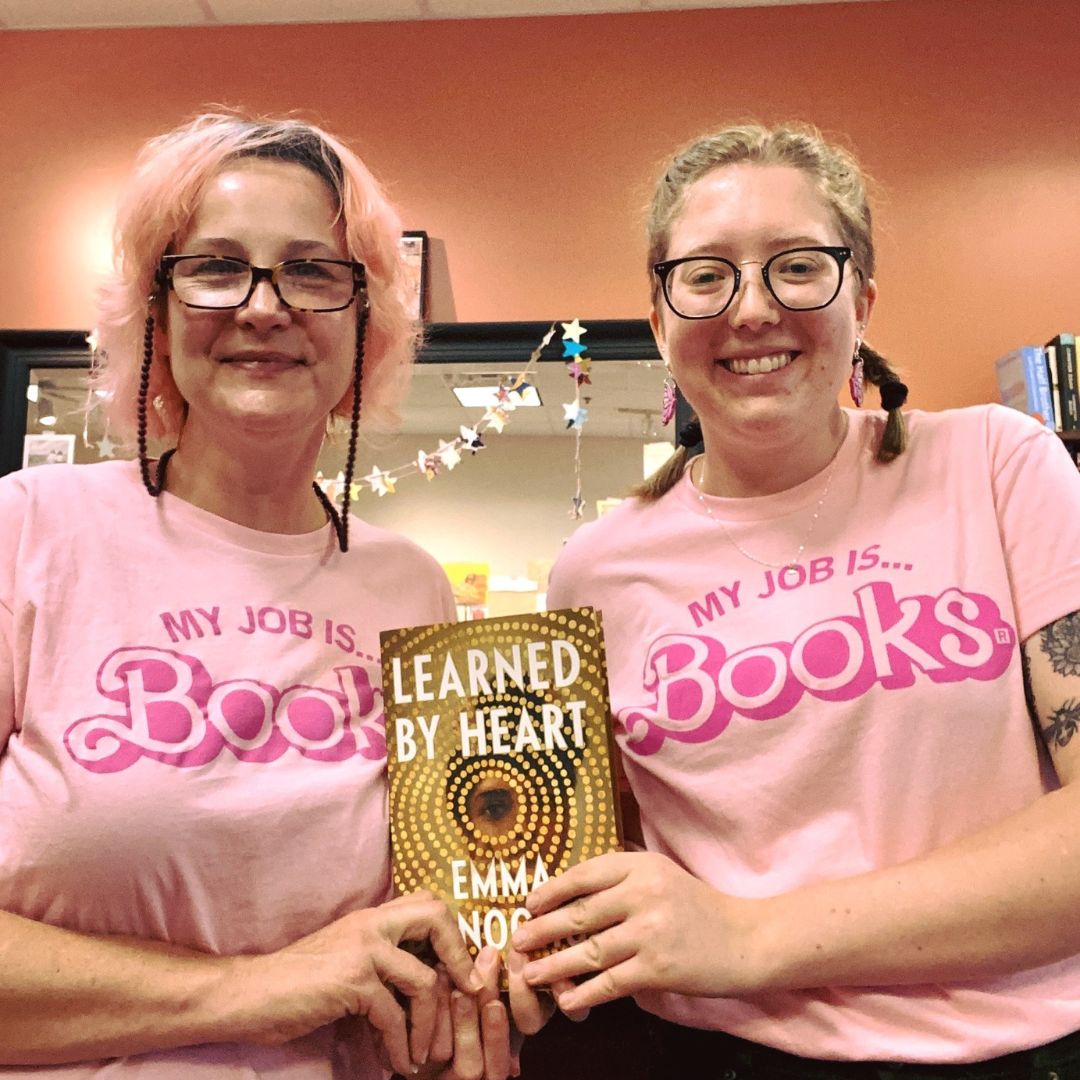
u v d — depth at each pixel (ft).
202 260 3.12
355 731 3.19
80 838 2.68
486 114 7.91
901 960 2.61
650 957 2.67
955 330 7.47
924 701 2.86
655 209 3.58
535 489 6.88
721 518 3.45
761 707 3.03
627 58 7.91
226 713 2.94
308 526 3.56
